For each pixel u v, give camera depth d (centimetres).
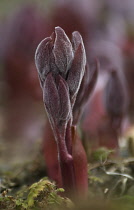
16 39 86
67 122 37
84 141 51
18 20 86
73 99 37
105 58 89
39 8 97
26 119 83
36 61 36
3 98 93
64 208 37
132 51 97
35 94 82
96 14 103
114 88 52
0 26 101
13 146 69
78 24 94
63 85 36
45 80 36
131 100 88
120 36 102
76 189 37
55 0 96
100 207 36
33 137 77
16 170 52
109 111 52
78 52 36
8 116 86
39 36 84
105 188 43
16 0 137
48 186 38
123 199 39
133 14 115
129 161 46
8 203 39
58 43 36
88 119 57
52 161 43
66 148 37
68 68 36
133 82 93
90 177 43
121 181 43
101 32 100
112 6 113
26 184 47
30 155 60
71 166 37
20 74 87
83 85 39
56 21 91
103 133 52
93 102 61
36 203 38
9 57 88
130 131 62
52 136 43
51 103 36
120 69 90
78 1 95
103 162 44
